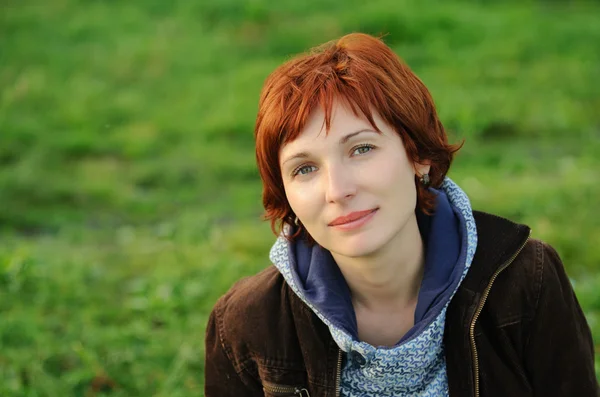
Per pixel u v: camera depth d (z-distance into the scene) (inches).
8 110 690.8
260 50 825.5
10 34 888.3
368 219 177.3
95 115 692.7
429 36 818.8
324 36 828.0
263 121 184.1
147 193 561.0
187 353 330.0
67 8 962.7
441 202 196.7
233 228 475.8
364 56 182.2
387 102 178.5
